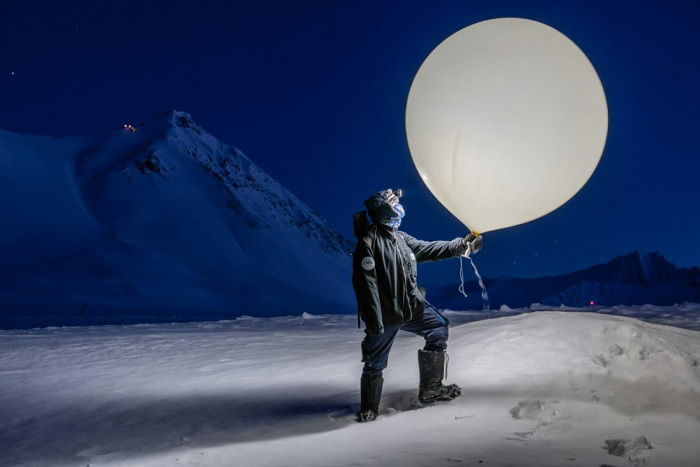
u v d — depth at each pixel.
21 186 112.50
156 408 4.82
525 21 3.33
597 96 3.23
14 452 3.89
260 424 4.06
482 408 3.75
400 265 4.09
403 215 4.25
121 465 3.28
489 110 3.25
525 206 3.33
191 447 3.53
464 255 4.17
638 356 4.39
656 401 3.69
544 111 3.19
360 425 3.71
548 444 3.06
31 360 7.83
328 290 123.81
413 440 3.27
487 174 3.29
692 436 3.07
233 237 127.19
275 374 5.98
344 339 8.99
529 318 5.50
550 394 3.90
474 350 5.04
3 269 87.44
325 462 2.99
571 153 3.20
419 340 6.93
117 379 6.25
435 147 3.46
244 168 188.50
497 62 3.27
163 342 9.29
